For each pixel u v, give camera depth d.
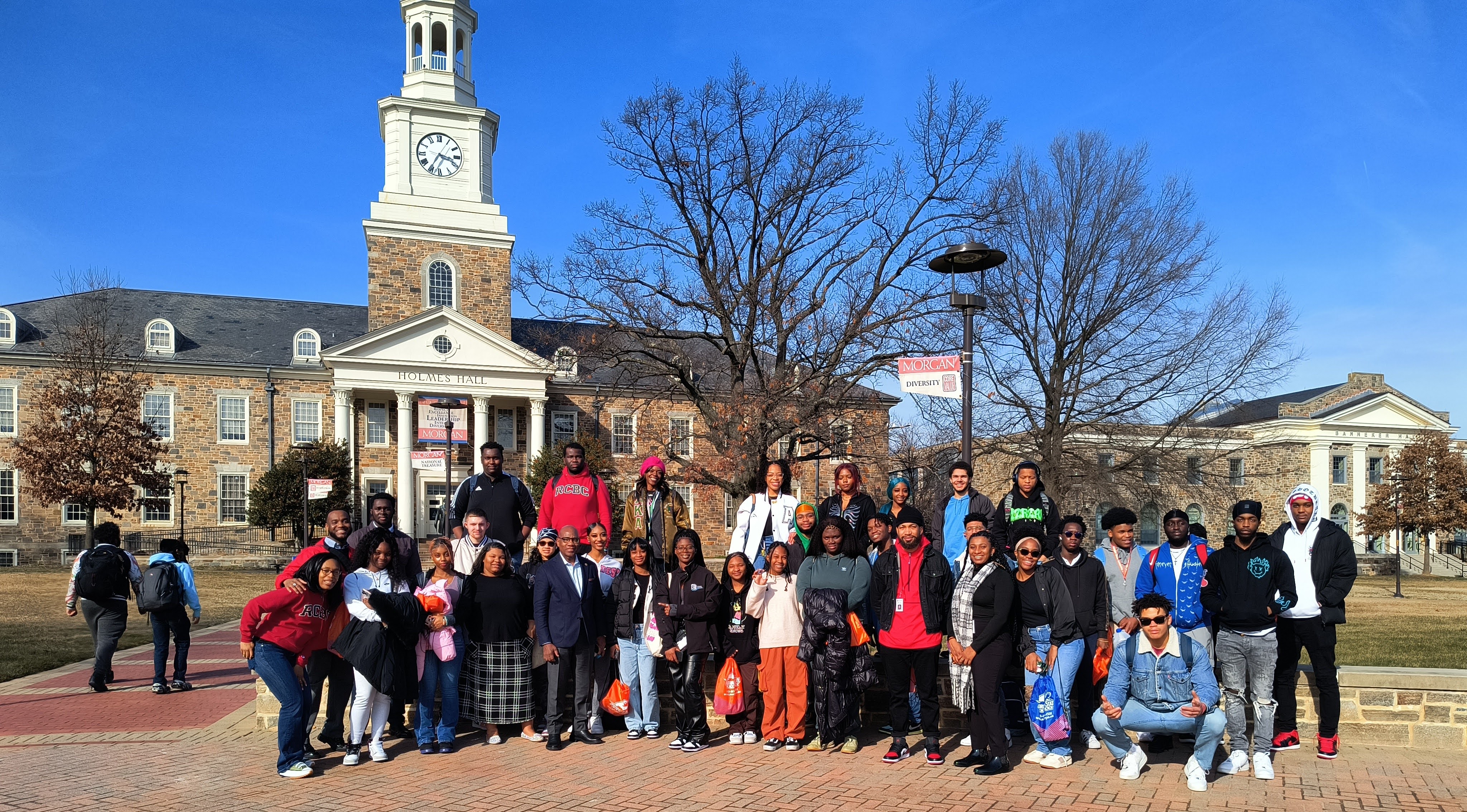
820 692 8.54
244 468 43.53
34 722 10.10
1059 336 27.55
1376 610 24.41
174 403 42.84
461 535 10.29
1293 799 6.92
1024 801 6.93
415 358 42.91
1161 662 7.41
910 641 8.03
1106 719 7.54
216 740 9.12
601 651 9.23
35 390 41.44
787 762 8.18
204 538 42.22
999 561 7.88
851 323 25.53
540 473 39.22
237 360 44.25
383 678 7.95
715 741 9.12
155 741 9.12
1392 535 56.38
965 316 11.02
